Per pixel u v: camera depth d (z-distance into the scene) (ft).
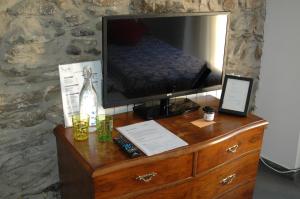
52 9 5.86
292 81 8.77
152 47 6.04
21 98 5.98
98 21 6.37
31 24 5.74
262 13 8.94
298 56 8.52
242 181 6.75
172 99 7.23
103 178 4.81
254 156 6.74
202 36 6.55
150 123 6.14
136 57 5.94
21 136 6.16
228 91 6.75
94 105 6.00
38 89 6.10
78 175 5.37
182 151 5.32
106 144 5.41
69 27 6.12
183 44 6.37
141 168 5.08
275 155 9.57
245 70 9.12
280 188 8.64
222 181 6.30
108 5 6.37
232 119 6.49
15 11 5.55
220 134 5.86
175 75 6.49
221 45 6.88
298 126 8.89
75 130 5.59
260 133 6.59
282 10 8.61
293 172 9.23
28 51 5.82
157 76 6.29
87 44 6.39
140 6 6.70
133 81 6.06
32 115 6.16
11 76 5.80
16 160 6.23
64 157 5.84
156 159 5.11
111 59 5.70
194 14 6.27
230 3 8.11
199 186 5.90
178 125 6.15
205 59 6.76
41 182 6.61
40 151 6.44
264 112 9.58
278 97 9.16
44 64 6.04
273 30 8.90
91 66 6.21
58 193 6.89
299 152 9.11
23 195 6.48
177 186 5.58
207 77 6.93
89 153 5.13
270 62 9.14
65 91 5.98
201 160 5.71
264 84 9.41
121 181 4.98
